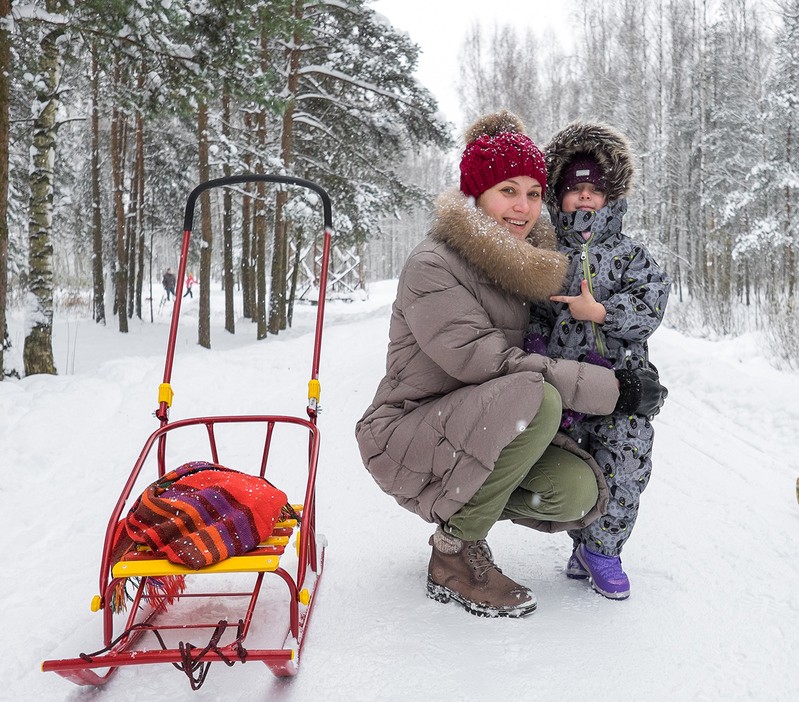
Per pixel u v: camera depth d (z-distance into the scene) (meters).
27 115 15.05
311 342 12.46
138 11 8.70
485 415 2.45
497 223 2.64
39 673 2.35
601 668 2.31
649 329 2.72
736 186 29.22
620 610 2.74
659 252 28.91
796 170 27.27
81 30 8.84
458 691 2.18
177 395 7.58
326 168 20.02
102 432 6.10
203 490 2.34
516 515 2.81
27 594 3.05
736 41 32.47
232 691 2.21
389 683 2.23
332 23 19.00
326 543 3.31
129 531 2.23
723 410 6.83
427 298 2.58
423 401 2.77
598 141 2.85
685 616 2.69
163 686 2.25
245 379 8.80
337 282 38.16
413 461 2.67
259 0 9.65
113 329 20.12
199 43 9.74
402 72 19.25
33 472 5.06
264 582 3.07
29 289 10.20
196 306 30.38
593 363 2.72
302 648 2.42
